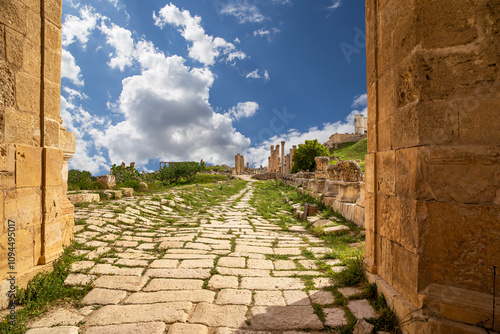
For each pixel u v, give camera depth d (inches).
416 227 87.2
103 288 128.3
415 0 88.3
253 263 166.2
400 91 100.0
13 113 119.2
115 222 257.1
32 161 128.6
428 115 86.2
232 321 101.8
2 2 114.8
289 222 314.7
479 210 80.5
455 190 82.9
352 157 1760.6
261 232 258.7
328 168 373.1
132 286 131.3
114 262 159.9
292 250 195.6
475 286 80.7
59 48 147.3
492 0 81.4
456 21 84.4
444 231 83.8
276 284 135.9
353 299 116.5
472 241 81.0
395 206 103.4
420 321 82.7
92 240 196.9
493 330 76.3
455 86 84.3
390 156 108.0
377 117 122.1
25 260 124.0
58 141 146.7
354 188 310.0
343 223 275.7
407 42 93.9
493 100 81.0
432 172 85.0
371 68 127.8
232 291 127.1
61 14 148.6
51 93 141.2
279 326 99.1
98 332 94.5
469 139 82.5
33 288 118.4
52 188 140.8
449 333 79.4
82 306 113.1
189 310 110.1
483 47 82.2
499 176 79.4
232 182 1188.5
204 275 145.6
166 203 392.8
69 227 168.9
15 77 120.5
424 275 85.8
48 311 109.3
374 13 123.8
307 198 446.9
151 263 161.3
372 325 93.2
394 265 104.3
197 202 461.4
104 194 389.4
